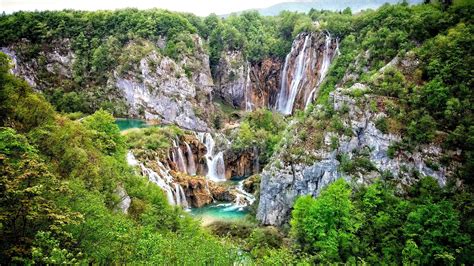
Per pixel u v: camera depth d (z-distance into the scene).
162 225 45.97
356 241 45.72
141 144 81.00
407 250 42.91
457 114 53.88
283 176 63.06
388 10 93.00
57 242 22.09
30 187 22.09
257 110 108.44
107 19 144.12
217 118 124.31
